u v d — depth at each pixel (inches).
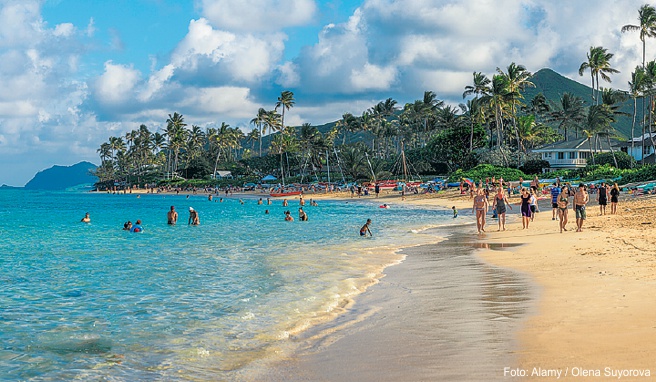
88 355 336.5
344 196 4042.8
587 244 761.6
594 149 3858.3
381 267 684.7
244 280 602.5
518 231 1068.5
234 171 6574.8
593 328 325.7
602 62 3649.1
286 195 4520.2
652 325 320.8
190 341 363.9
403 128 5871.1
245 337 370.6
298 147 6279.5
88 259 815.7
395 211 2313.0
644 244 701.3
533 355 284.2
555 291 456.4
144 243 1057.5
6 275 663.1
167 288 561.9
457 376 261.9
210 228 1450.5
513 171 3437.5
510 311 396.2
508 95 3759.8
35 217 2181.3
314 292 523.5
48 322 422.0
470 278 564.1
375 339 347.6
